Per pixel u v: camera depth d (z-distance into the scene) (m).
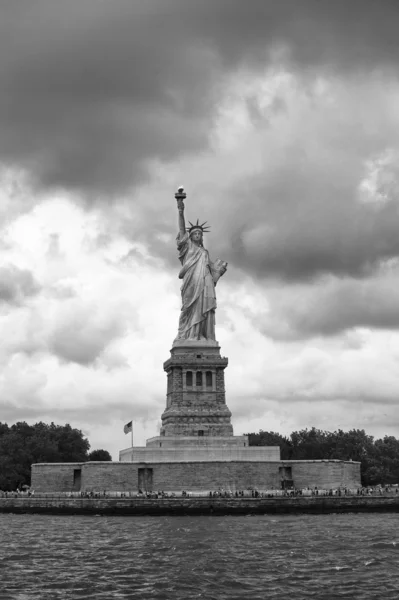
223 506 167.75
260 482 188.88
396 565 92.81
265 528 135.62
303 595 76.75
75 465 194.38
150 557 100.75
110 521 154.25
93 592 78.88
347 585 81.19
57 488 193.38
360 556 100.00
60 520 157.88
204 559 98.38
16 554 103.88
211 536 123.38
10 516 169.38
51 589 80.19
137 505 168.00
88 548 109.81
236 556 100.75
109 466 186.12
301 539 118.31
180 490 186.25
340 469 190.25
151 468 187.25
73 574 88.56
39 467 194.12
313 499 169.75
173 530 133.12
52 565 94.81
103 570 91.06
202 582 83.44
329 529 133.00
